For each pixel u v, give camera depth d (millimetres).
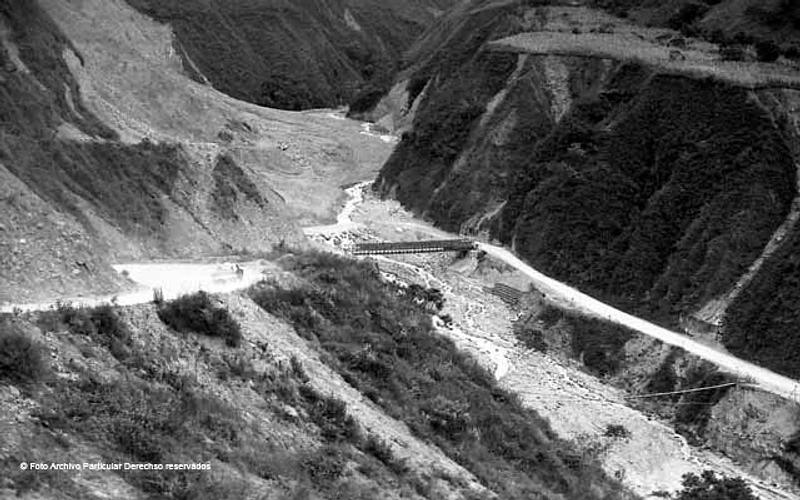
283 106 184625
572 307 83000
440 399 41344
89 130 63844
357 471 31656
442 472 35094
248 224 66875
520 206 103062
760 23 109500
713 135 90812
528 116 114562
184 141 72062
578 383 71812
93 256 37219
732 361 71500
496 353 73875
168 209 60531
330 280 48781
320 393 35719
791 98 90938
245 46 193625
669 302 80688
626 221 92250
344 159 139625
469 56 141500
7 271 33406
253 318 38781
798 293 72562
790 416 63031
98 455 24500
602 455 57812
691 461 62000
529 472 42031
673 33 116938
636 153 96125
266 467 28359
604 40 118375
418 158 124812
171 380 30484
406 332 47469
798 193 84375
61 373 27281
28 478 21828
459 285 93500
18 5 66000
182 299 35281
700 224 84688
